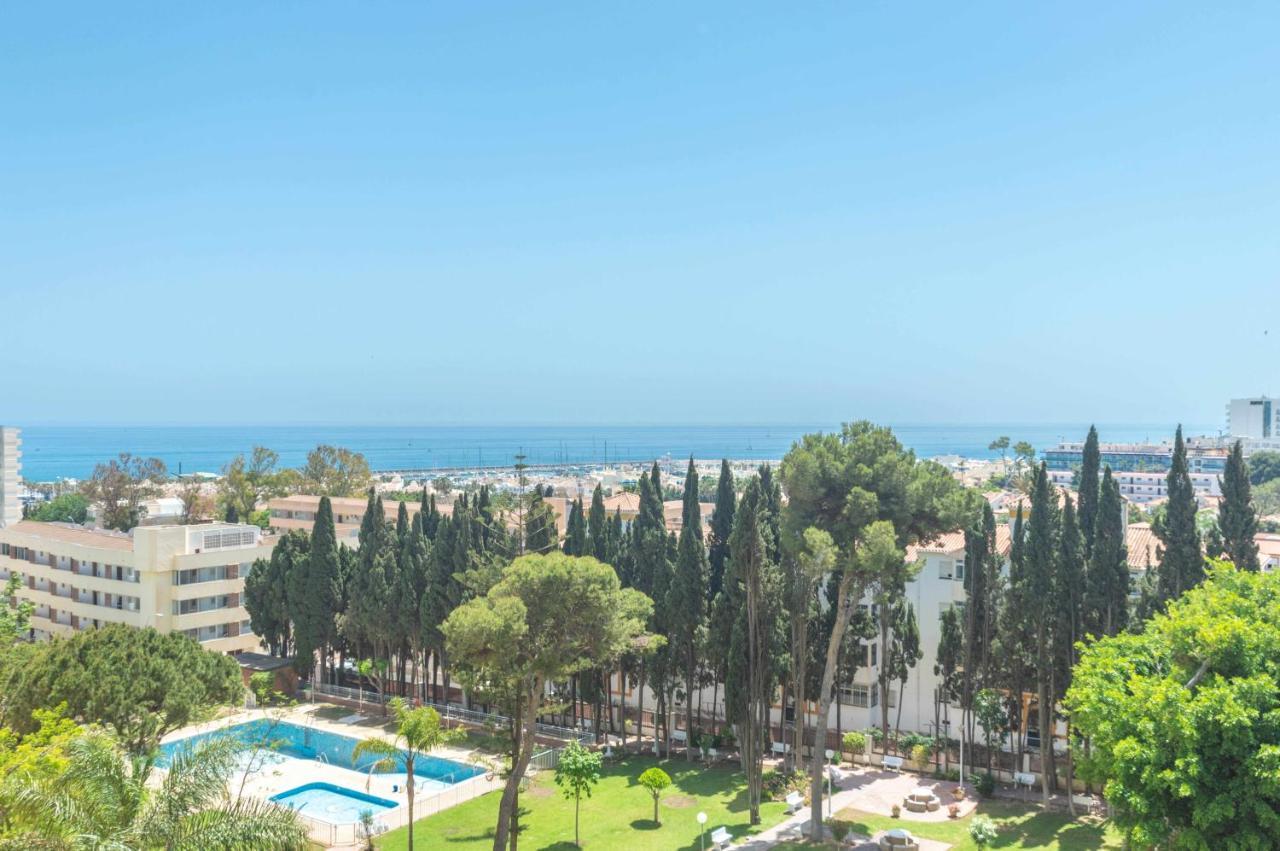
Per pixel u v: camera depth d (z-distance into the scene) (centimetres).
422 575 7406
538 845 4509
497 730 4666
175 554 8112
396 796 5456
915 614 6525
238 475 15662
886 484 4772
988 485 15588
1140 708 2984
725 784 5472
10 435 12556
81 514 15100
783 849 4347
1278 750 2683
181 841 2352
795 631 5481
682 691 6419
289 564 8062
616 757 6056
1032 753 5625
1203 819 2761
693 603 6066
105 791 2433
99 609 8312
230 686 5541
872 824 4700
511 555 6912
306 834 2573
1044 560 5181
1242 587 3481
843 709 6494
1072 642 5059
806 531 4628
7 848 2281
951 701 6116
